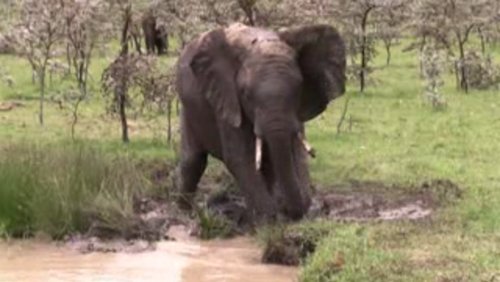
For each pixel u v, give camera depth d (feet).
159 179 57.41
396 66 122.11
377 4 97.35
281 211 47.75
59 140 68.39
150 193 53.83
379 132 73.97
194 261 44.60
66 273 43.27
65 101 83.97
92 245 47.19
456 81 105.09
